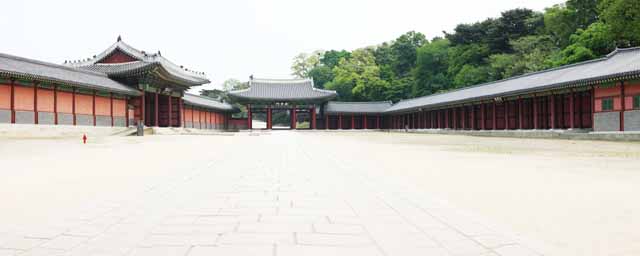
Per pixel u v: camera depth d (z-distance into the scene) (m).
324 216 6.11
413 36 120.94
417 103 74.00
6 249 4.54
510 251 4.51
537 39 70.06
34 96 38.16
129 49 54.88
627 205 6.95
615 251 4.50
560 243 4.81
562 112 43.28
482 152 19.52
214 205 6.86
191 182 9.41
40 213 6.27
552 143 28.48
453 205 6.95
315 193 8.02
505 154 18.20
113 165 13.16
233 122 86.00
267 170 11.79
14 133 35.06
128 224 5.60
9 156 16.78
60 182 9.41
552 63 60.00
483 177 10.41
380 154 18.08
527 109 48.75
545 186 8.95
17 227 5.46
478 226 5.58
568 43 66.00
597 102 35.44
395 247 4.63
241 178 10.10
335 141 31.59
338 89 106.81
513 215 6.24
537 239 4.98
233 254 4.32
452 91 67.50
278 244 4.70
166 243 4.72
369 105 86.75
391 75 107.25
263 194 7.89
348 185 9.03
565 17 65.25
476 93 55.22
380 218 6.01
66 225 5.55
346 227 5.49
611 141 30.70
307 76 134.38
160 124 60.88
